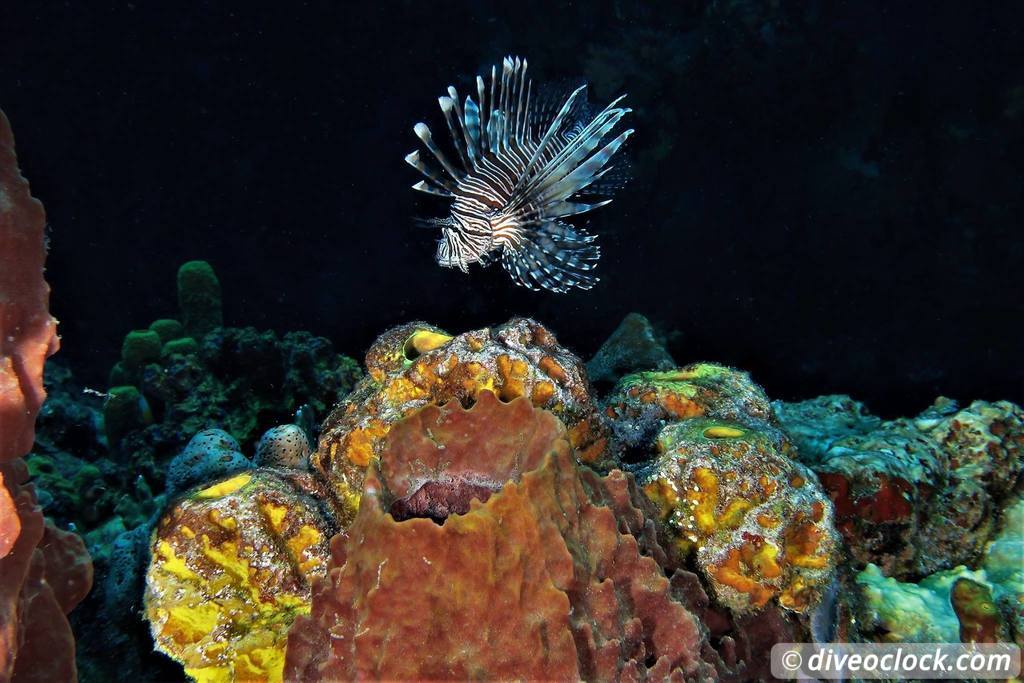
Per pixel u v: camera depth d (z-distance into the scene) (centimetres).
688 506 270
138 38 2000
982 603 314
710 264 1239
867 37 1143
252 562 246
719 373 402
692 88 1225
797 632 270
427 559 179
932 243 1127
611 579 198
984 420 405
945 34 1112
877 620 307
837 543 265
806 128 1202
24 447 194
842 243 1177
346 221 1806
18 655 206
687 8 1207
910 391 1089
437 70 1585
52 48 2028
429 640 176
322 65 1892
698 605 242
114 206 2002
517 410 238
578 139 357
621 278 1253
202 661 237
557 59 1307
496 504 184
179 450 566
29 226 197
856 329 1152
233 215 1969
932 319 1113
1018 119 1081
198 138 2064
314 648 204
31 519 199
